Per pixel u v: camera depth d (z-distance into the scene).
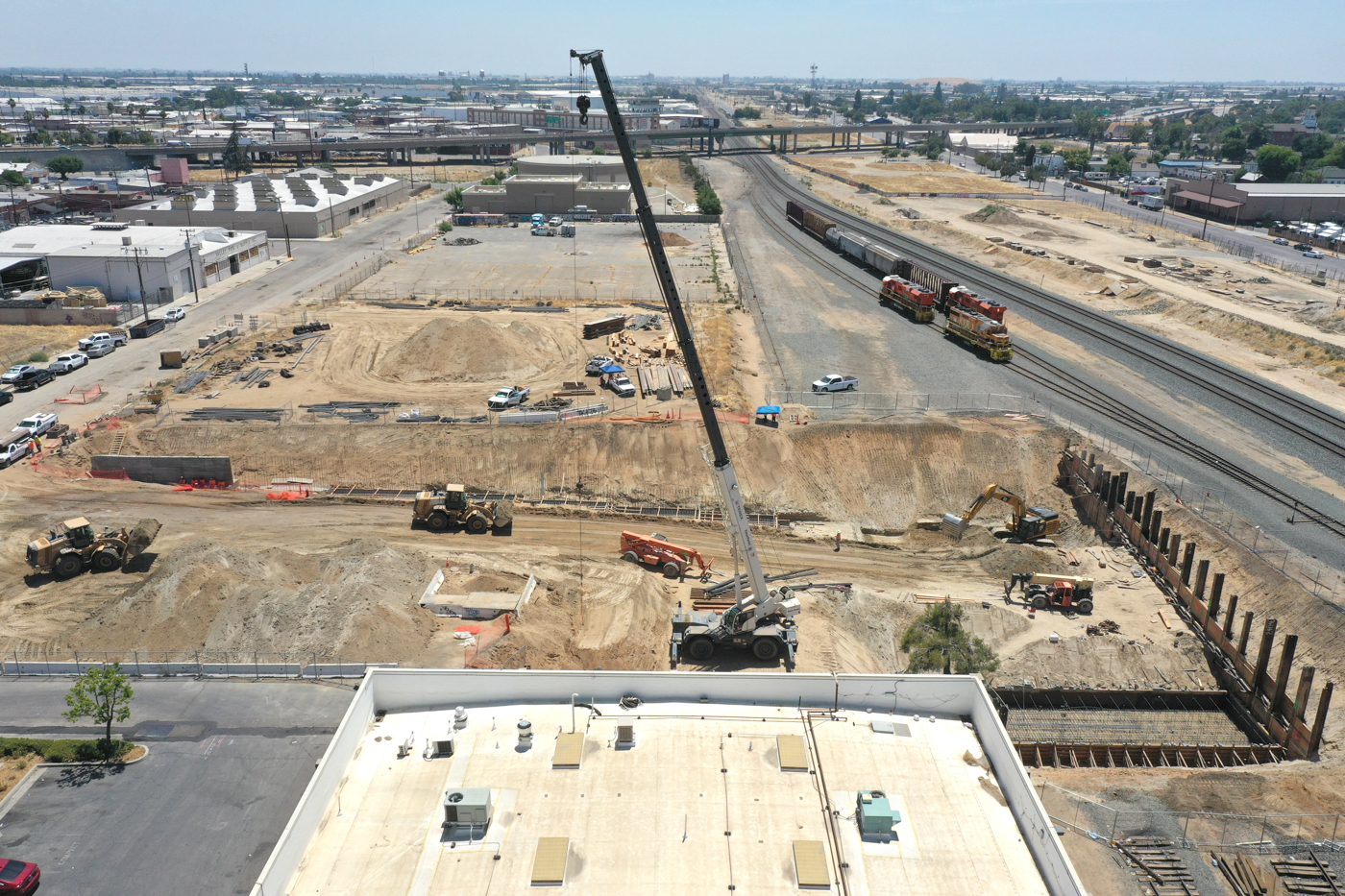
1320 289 123.88
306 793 26.92
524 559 62.25
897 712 33.41
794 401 84.94
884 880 26.12
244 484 73.50
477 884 25.73
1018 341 103.88
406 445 75.81
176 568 53.16
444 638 50.84
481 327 95.62
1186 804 40.72
